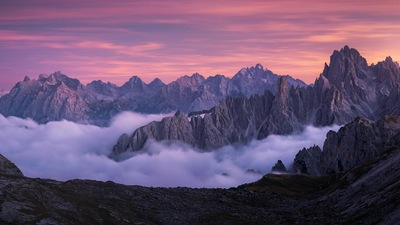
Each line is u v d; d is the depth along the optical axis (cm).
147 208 16762
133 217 15262
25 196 13925
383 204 14850
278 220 17512
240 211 18638
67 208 14275
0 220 12156
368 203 16300
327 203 19888
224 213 17775
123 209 15875
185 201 18975
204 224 15925
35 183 15275
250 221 16988
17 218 12475
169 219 15925
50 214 13388
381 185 17462
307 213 18600
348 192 19750
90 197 16462
